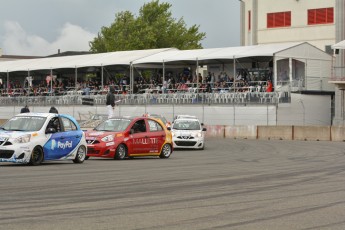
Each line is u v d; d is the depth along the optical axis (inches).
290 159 1086.4
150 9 3277.6
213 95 2094.0
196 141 1412.4
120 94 2333.9
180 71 2471.7
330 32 2864.2
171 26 3319.4
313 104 2145.7
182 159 1082.1
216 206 504.1
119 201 524.1
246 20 3245.6
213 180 708.0
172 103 2177.7
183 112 2154.3
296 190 618.8
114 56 2488.9
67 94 2517.2
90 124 1435.8
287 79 2117.4
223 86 2191.2
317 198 559.8
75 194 563.5
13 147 827.4
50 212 460.1
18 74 2945.4
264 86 2076.8
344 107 2172.7
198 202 525.3
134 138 1056.2
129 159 1059.3
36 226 404.2
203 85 2249.0
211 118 2092.8
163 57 2261.3
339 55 2223.2
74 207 486.3
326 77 2219.5
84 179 693.3
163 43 3299.7
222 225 418.0
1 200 515.2
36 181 658.8
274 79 2014.0
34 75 2913.4
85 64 2431.1
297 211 482.6
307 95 2119.8
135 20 3221.0
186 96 2150.6
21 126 872.9
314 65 2186.3
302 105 2097.7
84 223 417.4
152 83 2420.0
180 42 3331.7
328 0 2871.6
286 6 2997.0
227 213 468.8
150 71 2837.1
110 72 2674.7
